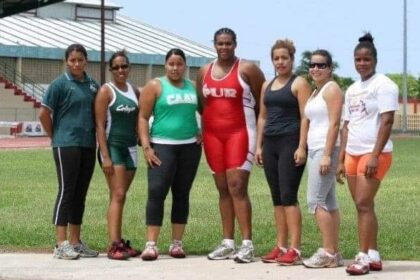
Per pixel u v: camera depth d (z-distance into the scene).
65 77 11.95
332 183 11.19
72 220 12.16
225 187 11.95
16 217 16.83
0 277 10.85
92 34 76.19
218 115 11.80
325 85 11.08
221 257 11.94
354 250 12.91
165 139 11.89
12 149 43.19
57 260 11.92
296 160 11.34
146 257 11.84
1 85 65.81
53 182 24.69
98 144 12.14
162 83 11.88
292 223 11.45
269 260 11.63
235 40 11.74
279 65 11.37
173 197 12.18
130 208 18.39
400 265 11.47
